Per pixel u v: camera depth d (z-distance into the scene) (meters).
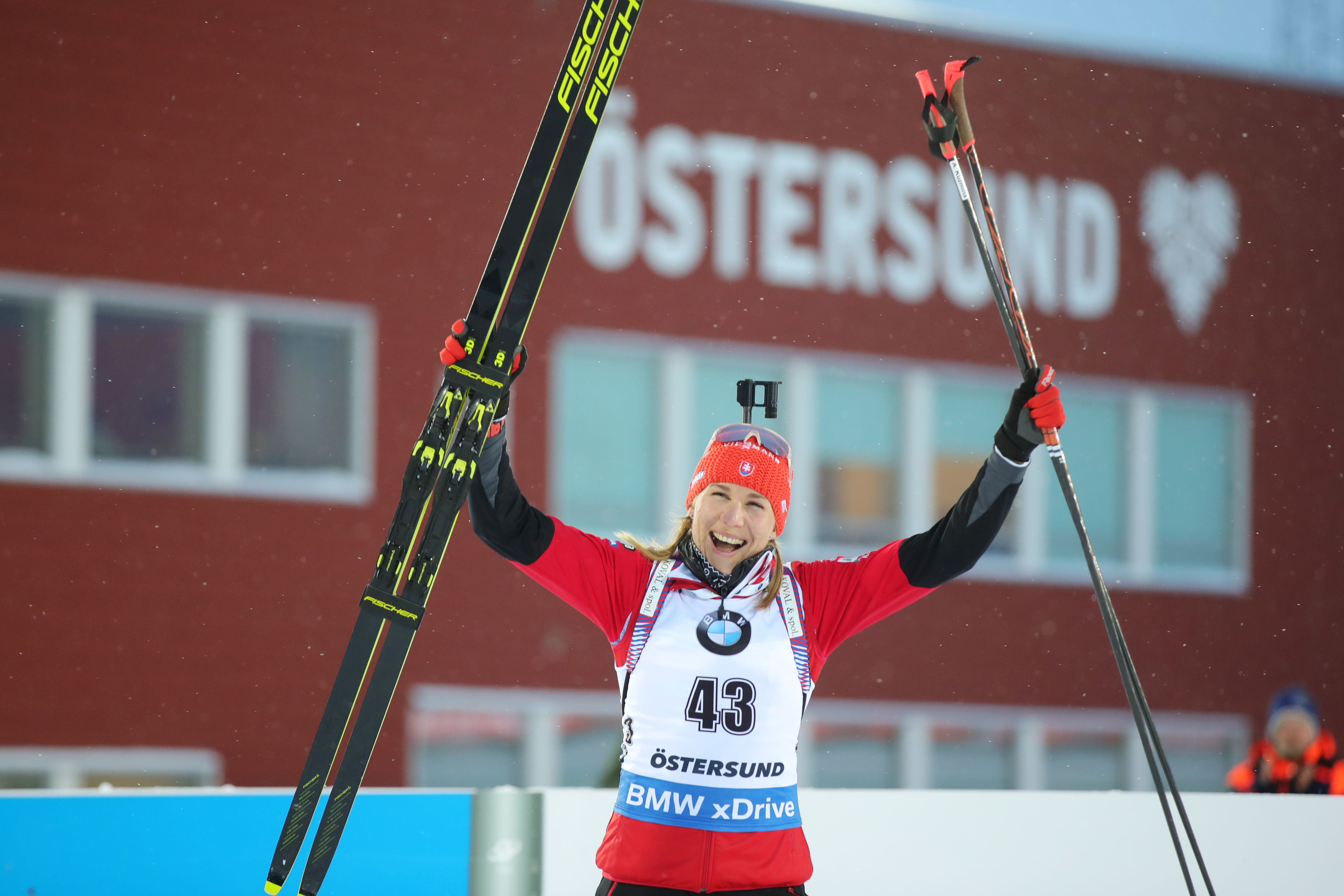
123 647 36.47
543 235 9.16
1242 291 48.78
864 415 44.31
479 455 8.85
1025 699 44.50
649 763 8.55
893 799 12.44
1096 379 46.88
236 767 37.12
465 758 38.47
